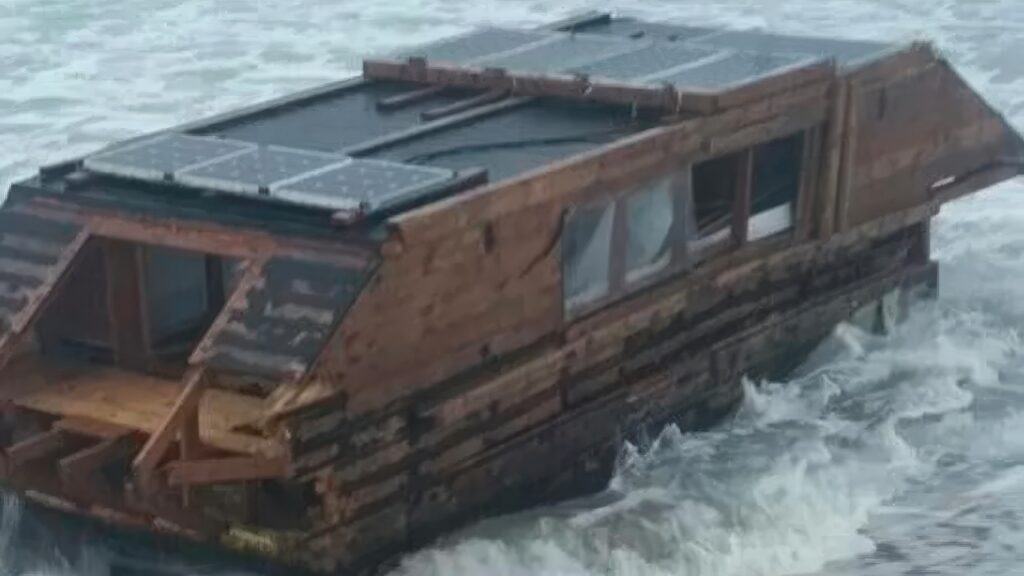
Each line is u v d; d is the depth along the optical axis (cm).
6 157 7069
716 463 4575
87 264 4159
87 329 4234
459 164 4278
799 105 4844
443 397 3969
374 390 3794
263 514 3816
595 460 4434
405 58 5034
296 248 3816
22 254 4122
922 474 4603
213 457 3722
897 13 9156
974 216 6419
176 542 3978
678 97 4544
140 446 3869
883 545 4238
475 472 4097
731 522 4291
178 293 4262
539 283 4159
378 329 3769
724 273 4728
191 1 9725
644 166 4372
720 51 5053
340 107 4831
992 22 8888
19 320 4028
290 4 9625
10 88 8106
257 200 3944
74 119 7612
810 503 4400
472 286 3978
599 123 4597
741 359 4850
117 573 4078
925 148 5397
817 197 5019
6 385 4097
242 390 3809
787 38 5456
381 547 3912
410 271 3809
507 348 4119
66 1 9694
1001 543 4241
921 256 5544
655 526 4247
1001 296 5725
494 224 3994
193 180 4034
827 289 5156
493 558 4038
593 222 4281
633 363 4497
